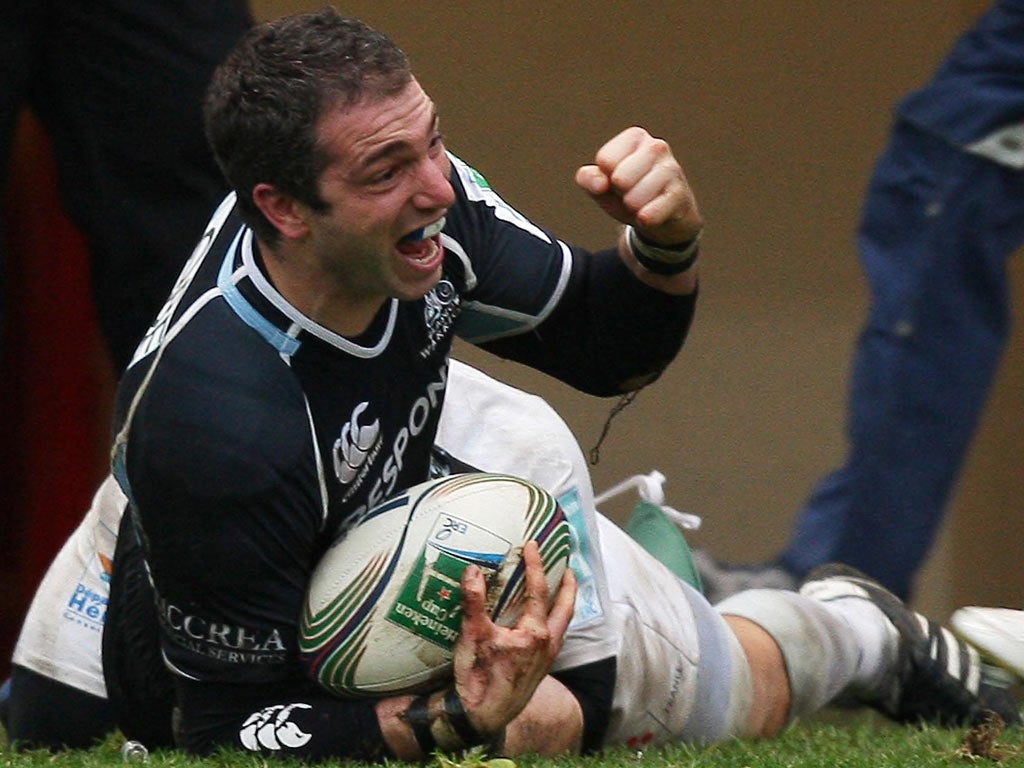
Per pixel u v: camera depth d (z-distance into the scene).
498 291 12.08
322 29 10.49
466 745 11.27
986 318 18.41
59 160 16.86
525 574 11.16
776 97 25.30
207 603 11.03
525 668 11.09
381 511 11.31
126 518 12.79
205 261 11.09
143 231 16.62
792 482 25.72
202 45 16.33
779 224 25.53
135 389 10.82
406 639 11.08
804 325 25.56
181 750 11.90
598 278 12.33
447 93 25.27
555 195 25.34
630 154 11.46
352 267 10.58
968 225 18.22
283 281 10.73
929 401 18.39
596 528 13.24
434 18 25.19
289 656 11.27
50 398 25.17
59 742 13.79
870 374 18.53
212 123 10.64
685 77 25.30
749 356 25.84
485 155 25.36
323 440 10.90
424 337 11.46
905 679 15.18
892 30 24.98
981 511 26.09
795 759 12.29
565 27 25.17
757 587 18.34
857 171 25.23
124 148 16.50
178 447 10.62
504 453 13.37
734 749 13.06
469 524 11.15
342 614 11.10
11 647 25.34
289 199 10.47
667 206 11.45
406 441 11.52
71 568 13.95
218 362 10.63
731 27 25.22
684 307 12.37
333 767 11.24
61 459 25.31
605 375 12.78
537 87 25.20
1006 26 17.98
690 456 25.83
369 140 10.29
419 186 10.46
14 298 24.84
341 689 11.29
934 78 18.47
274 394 10.66
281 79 10.32
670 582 13.73
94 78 16.36
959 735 13.56
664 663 13.19
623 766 11.86
